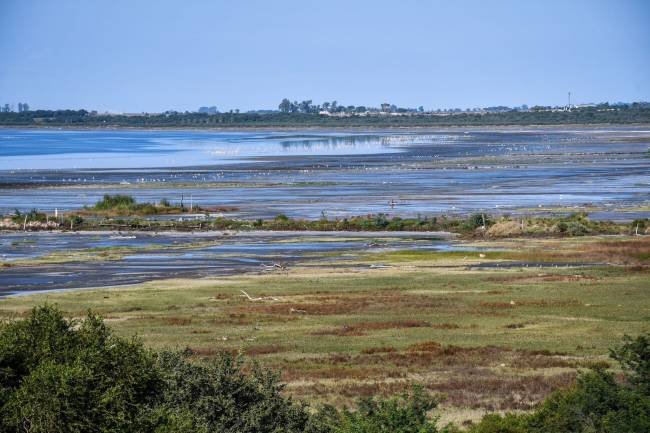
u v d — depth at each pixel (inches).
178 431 2797.7
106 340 3058.6
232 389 3255.4
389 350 5531.5
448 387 4675.2
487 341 5787.4
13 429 2684.5
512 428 3582.7
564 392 3860.7
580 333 6003.9
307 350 5536.4
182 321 6353.3
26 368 2844.5
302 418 3336.6
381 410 3363.7
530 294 7401.6
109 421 2733.8
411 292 7534.5
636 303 7007.9
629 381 3639.3
